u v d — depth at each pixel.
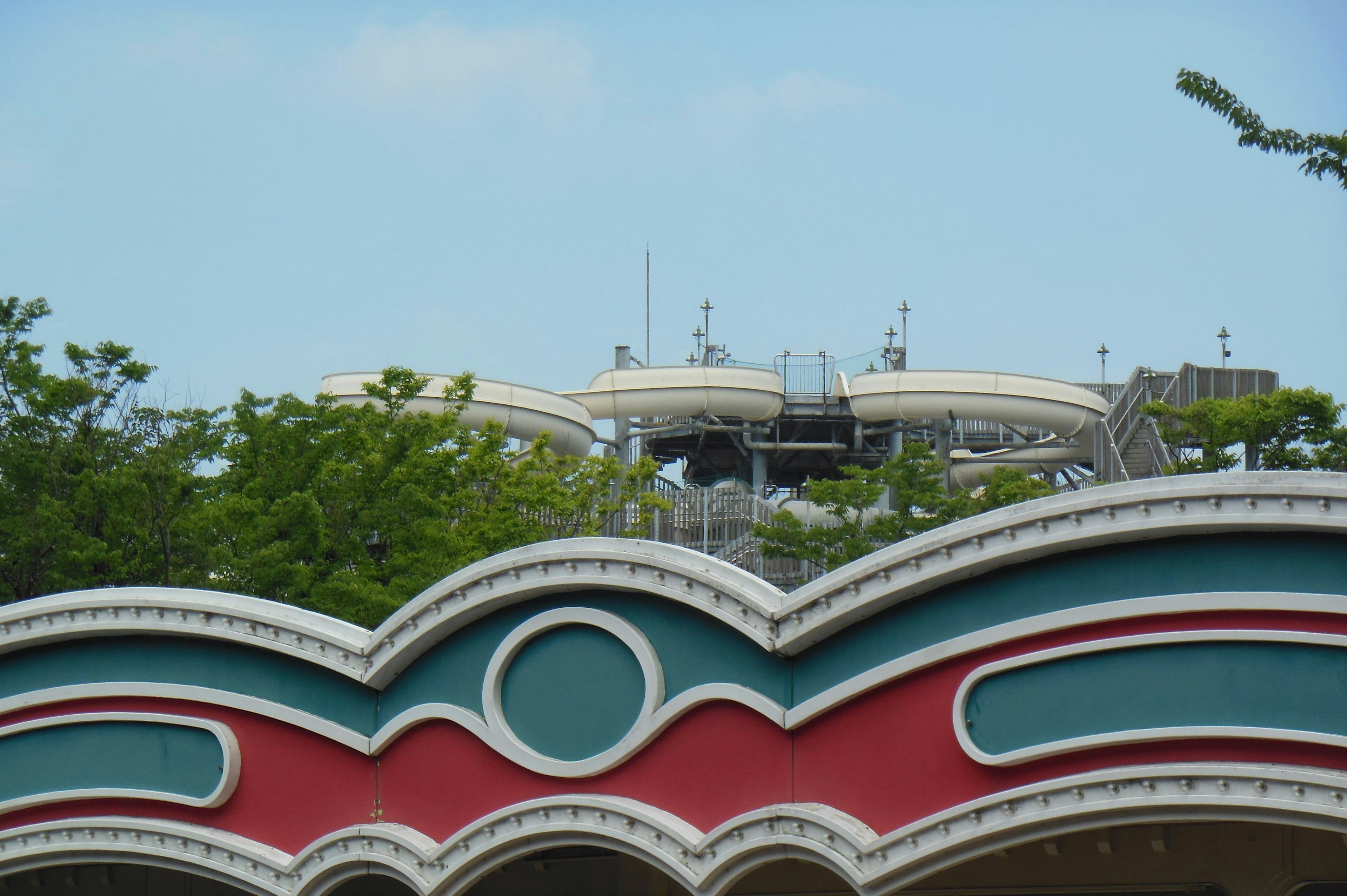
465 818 21.11
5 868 23.28
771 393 68.25
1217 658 17.03
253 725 22.48
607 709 20.41
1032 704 17.95
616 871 26.08
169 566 39.47
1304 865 21.42
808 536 45.41
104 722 23.19
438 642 21.58
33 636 23.14
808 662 19.52
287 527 40.16
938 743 18.56
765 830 19.19
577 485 48.16
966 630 18.48
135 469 41.06
